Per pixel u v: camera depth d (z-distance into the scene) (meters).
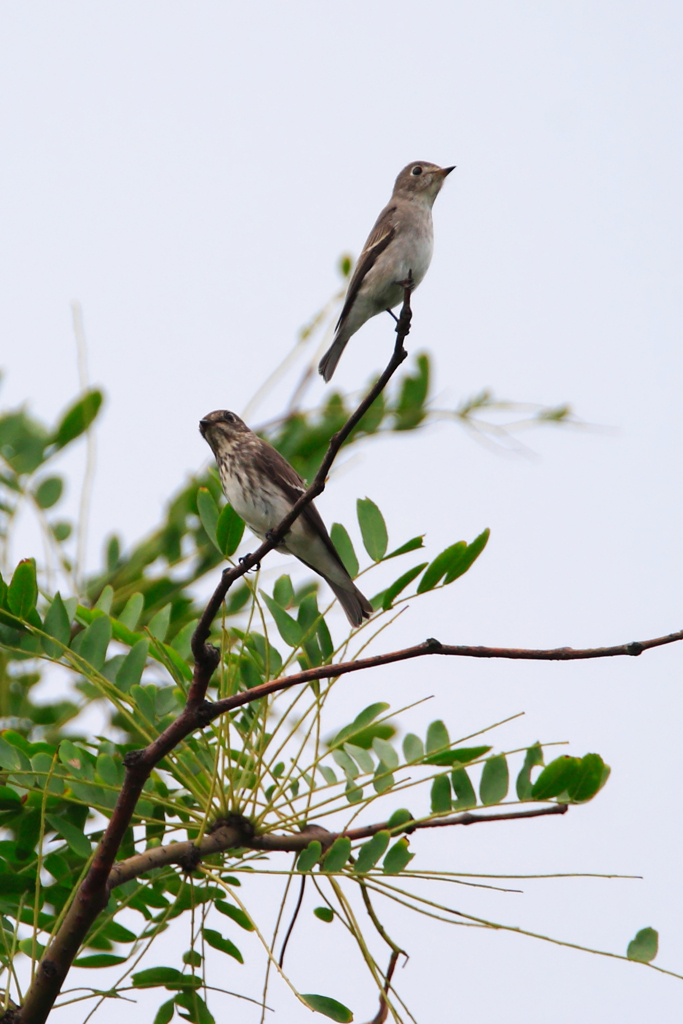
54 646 8.39
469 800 8.07
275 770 9.08
